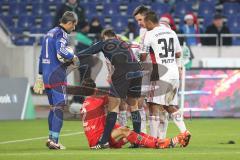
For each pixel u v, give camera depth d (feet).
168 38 118.62
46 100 229.04
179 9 270.26
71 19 116.78
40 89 120.26
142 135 116.78
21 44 241.96
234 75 204.44
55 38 116.98
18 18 268.21
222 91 204.23
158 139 116.57
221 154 105.09
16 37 236.63
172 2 270.67
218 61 211.20
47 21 266.36
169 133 154.71
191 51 205.26
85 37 211.00
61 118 117.80
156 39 118.21
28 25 266.57
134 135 116.47
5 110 200.64
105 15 268.41
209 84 203.72
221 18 230.07
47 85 117.80
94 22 231.09
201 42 228.02
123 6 271.69
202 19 266.77
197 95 202.90
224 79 204.44
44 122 190.49
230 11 271.49
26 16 268.62
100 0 273.13
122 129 116.26
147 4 271.08
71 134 153.99
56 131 117.50
